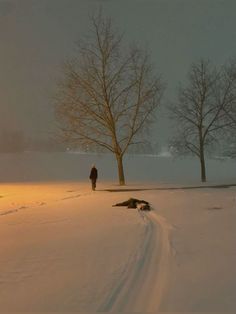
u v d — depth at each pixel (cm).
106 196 2484
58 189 3069
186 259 902
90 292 693
